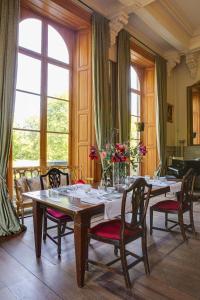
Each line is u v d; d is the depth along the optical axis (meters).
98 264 2.14
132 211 2.17
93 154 2.93
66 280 2.14
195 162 6.39
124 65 5.47
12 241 3.00
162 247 2.89
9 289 2.00
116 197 2.38
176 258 2.60
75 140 5.08
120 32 5.39
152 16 5.00
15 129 4.25
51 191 2.70
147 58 6.53
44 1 4.15
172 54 7.03
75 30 5.11
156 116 6.74
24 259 2.53
